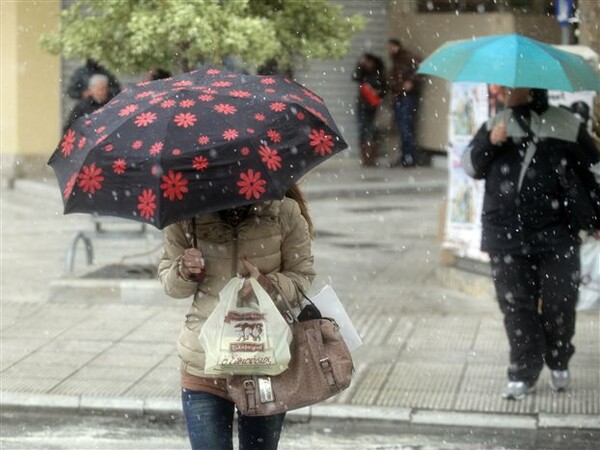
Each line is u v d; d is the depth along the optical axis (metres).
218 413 6.36
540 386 10.66
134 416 10.12
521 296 10.12
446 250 15.97
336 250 18.25
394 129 30.28
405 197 25.16
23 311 13.73
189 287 6.33
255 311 6.16
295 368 6.21
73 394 10.44
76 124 6.22
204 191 5.78
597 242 12.16
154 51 15.04
